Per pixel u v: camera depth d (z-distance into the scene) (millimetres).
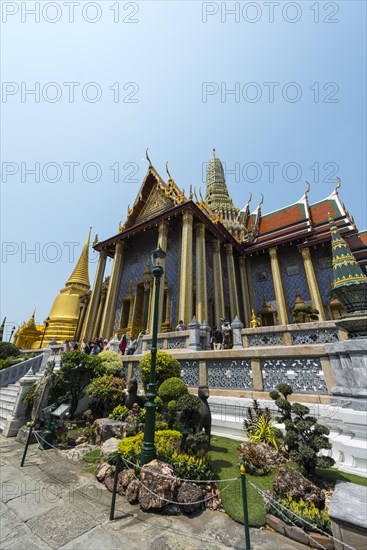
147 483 3799
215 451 5543
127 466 4453
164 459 4445
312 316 17109
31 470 5203
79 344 20984
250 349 7109
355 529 2607
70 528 3262
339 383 5387
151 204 25375
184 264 17734
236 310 22641
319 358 6031
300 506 3271
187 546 2906
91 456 5750
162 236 19812
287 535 3061
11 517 3533
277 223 29609
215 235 22766
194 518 3469
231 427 6633
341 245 6094
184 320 16219
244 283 25938
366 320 5035
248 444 5152
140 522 3383
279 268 25531
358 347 5016
